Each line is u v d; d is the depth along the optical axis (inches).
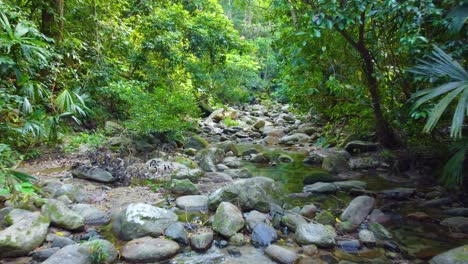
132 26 308.0
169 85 312.5
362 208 112.7
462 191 133.6
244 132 317.7
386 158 185.0
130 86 241.9
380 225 101.9
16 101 145.8
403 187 147.5
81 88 237.0
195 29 319.0
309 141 262.8
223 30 335.6
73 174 147.6
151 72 307.6
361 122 206.4
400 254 87.6
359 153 207.9
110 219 105.7
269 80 584.7
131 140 211.6
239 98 514.0
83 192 122.7
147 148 211.6
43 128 148.3
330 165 178.9
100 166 154.1
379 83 169.5
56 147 195.8
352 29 155.3
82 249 79.4
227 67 468.4
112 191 133.6
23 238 82.5
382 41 151.5
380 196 133.4
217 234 96.5
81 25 263.6
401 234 99.5
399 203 126.0
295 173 173.5
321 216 106.0
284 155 207.3
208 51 332.8
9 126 151.6
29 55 139.2
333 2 121.6
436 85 111.3
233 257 85.7
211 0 362.3
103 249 80.5
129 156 189.3
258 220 102.0
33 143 185.3
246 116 418.0
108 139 219.0
